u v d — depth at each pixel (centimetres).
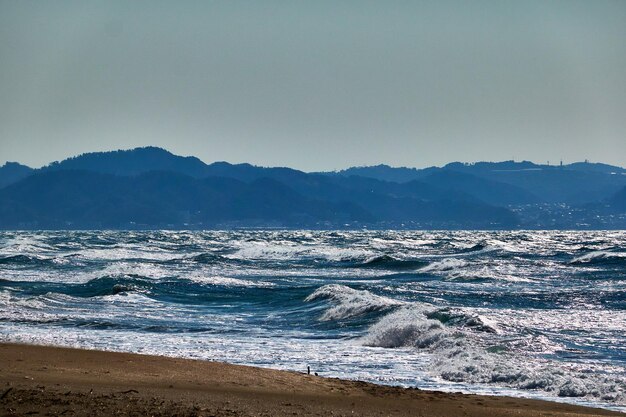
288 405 4869
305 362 7412
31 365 5831
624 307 11925
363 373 6894
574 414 5131
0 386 4881
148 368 5978
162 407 4419
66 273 19300
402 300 13262
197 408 4434
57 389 4875
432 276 19362
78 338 8631
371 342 8550
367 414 4784
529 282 17075
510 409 5222
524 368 6869
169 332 9362
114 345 8212
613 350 7925
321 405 4969
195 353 7825
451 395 5662
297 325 10125
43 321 9944
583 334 8969
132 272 18788
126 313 11156
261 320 10681
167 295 13650
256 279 18738
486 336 8738
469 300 13175
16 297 12262
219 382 5612
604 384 6275
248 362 7381
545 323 9938
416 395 5572
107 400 4541
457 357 7431
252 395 5156
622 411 5469
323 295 12550
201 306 12431
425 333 8525
